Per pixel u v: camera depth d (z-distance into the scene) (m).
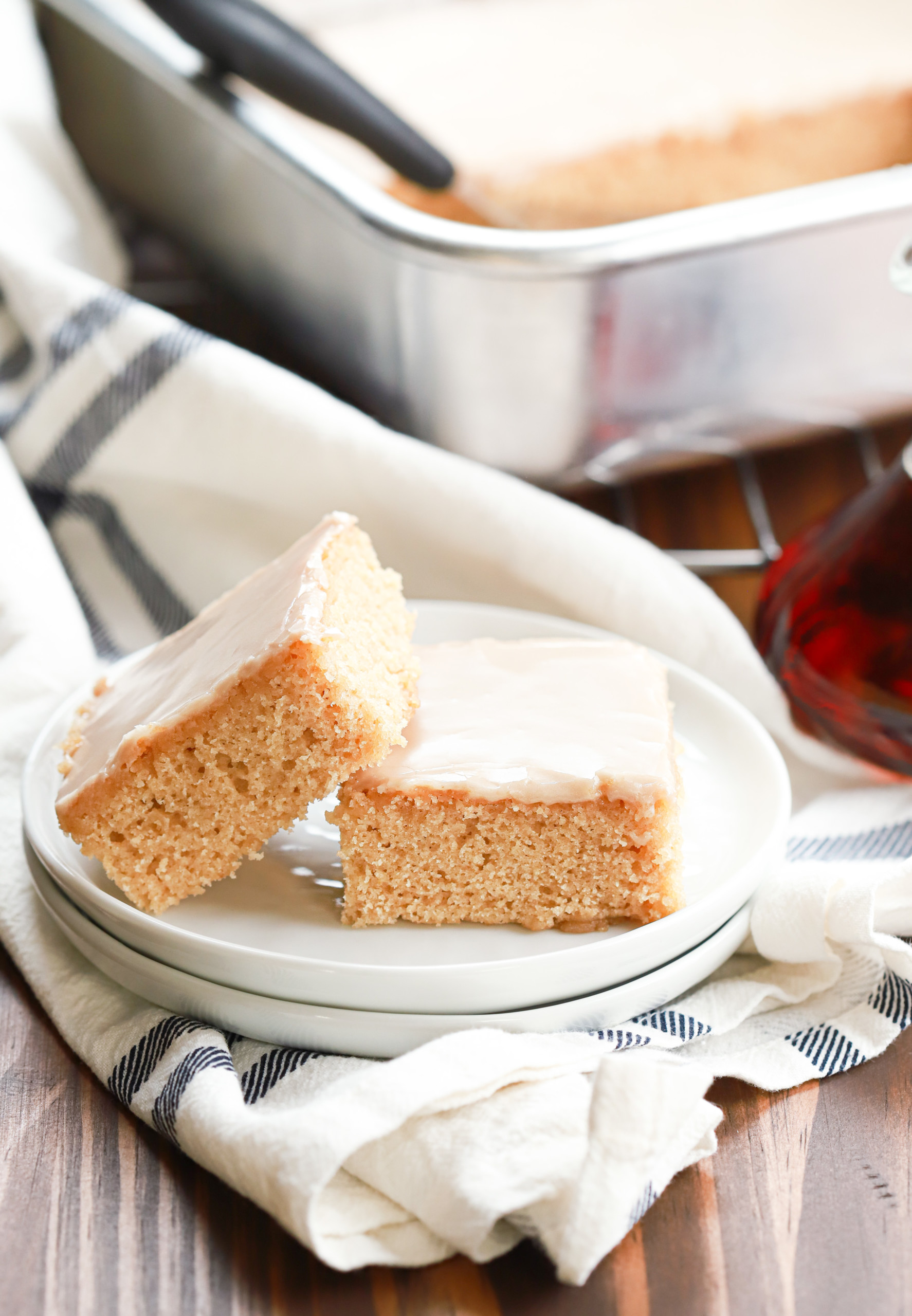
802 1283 0.50
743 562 0.67
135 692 0.58
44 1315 0.50
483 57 0.74
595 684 0.58
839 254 0.65
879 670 0.61
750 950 0.56
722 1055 0.54
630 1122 0.50
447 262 0.62
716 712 0.60
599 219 0.68
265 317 0.72
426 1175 0.51
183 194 0.73
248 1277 0.50
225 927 0.55
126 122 0.74
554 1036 0.53
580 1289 0.50
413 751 0.56
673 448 0.68
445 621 0.63
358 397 0.69
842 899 0.55
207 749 0.55
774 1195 0.52
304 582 0.56
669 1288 0.50
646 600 0.63
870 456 0.71
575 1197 0.50
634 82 0.71
